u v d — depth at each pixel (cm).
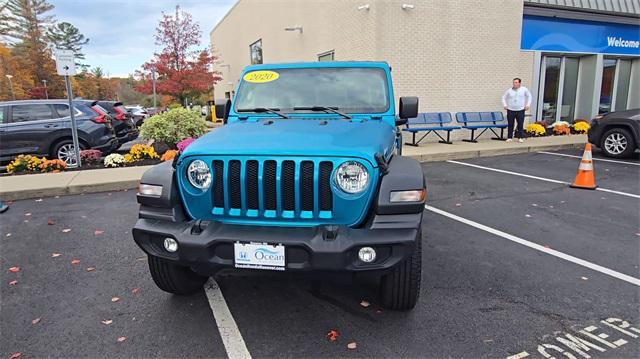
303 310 328
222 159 283
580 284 366
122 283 377
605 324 302
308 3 1566
